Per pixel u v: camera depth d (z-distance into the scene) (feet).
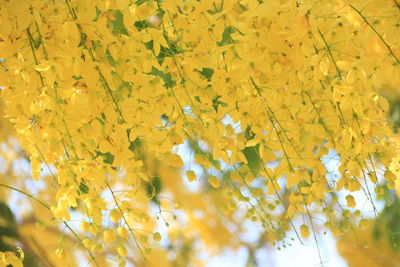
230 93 3.98
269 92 4.00
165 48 4.07
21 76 3.91
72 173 4.07
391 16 3.96
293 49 3.85
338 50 3.88
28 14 3.83
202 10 3.84
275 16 3.83
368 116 4.04
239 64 3.86
